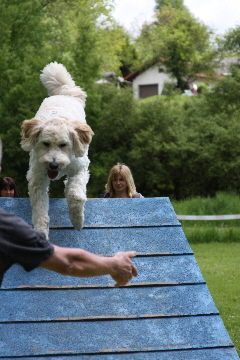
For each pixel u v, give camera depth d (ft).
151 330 13.56
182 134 96.43
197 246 53.26
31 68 94.12
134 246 16.02
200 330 13.58
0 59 90.38
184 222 66.13
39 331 13.43
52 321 13.70
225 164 91.25
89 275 8.81
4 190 24.49
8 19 91.25
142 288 14.76
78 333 13.42
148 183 98.32
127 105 102.83
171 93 135.03
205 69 148.56
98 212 17.35
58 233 16.37
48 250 8.34
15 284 14.75
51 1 134.41
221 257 45.98
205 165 93.25
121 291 14.69
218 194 84.79
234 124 93.97
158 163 96.07
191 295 14.53
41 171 16.21
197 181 96.32
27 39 94.73
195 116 103.04
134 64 200.64
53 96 20.26
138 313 13.99
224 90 106.83
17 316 13.75
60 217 17.16
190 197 92.94
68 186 16.69
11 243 8.15
